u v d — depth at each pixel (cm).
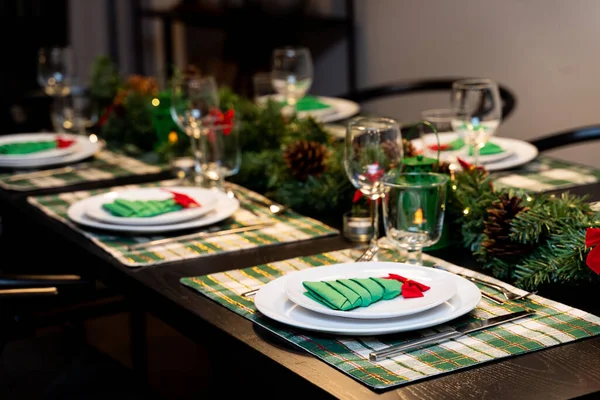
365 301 115
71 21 635
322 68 520
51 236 172
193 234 164
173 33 615
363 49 490
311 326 111
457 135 188
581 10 357
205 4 539
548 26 373
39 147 229
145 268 146
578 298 125
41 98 332
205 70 550
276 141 215
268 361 108
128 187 204
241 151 214
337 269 130
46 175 219
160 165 228
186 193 184
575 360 104
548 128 385
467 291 121
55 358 173
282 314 117
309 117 204
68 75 264
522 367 103
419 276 127
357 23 489
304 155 181
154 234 166
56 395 158
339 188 179
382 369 102
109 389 160
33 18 492
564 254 126
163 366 185
